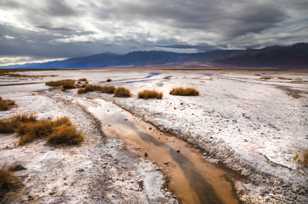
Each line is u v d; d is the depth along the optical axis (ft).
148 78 137.59
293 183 15.29
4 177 14.55
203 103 44.98
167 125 30.17
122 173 17.53
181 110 38.11
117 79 126.21
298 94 63.21
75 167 17.87
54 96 56.80
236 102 47.37
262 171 17.11
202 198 14.56
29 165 17.85
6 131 26.71
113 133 27.71
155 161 20.13
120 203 13.51
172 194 14.90
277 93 65.21
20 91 68.13
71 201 13.30
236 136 24.72
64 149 21.70
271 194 14.55
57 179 15.83
